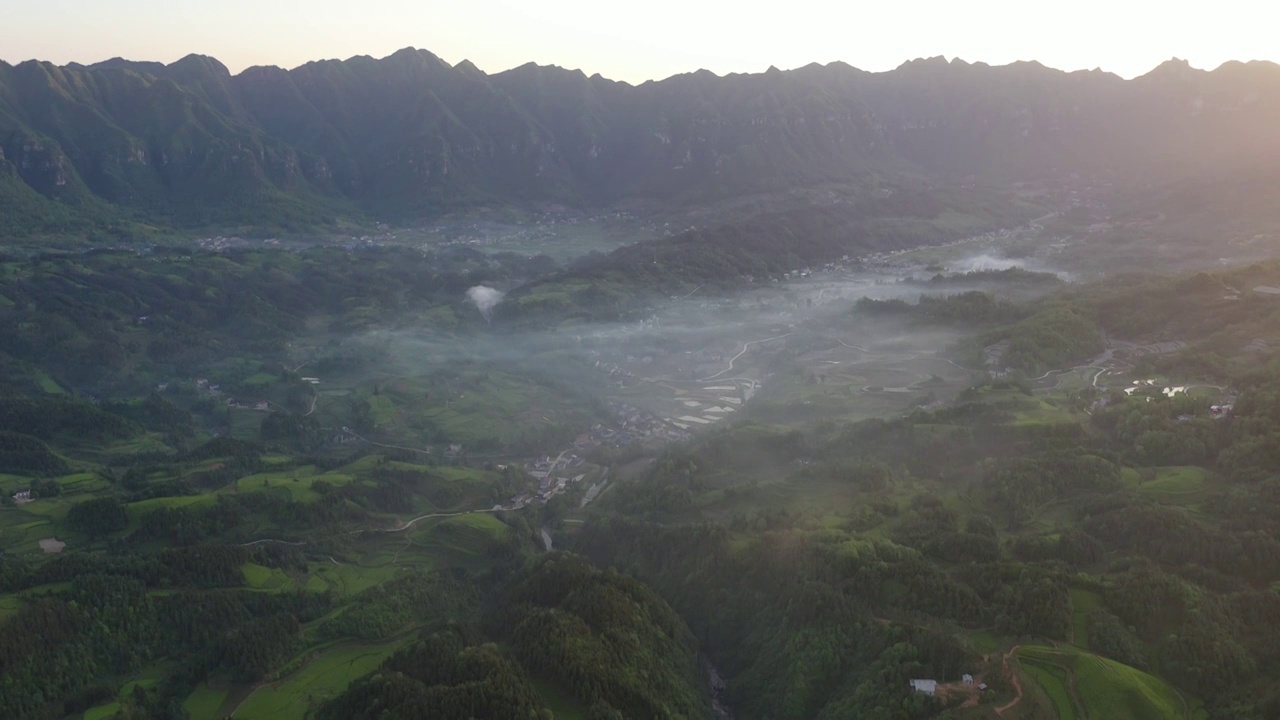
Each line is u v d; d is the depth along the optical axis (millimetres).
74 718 144375
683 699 146750
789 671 151625
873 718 131875
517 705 128250
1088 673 131500
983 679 132875
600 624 153375
